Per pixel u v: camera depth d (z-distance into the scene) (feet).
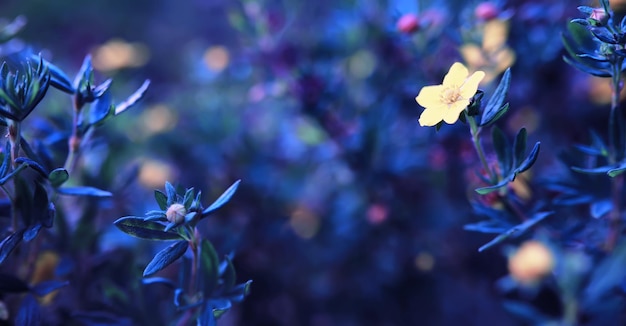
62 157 2.04
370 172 2.29
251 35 2.44
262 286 2.40
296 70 2.34
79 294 1.99
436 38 2.23
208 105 2.83
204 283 1.77
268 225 2.41
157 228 1.70
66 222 1.98
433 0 2.32
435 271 2.40
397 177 2.31
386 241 2.35
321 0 3.08
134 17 4.39
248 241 2.38
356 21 2.52
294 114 2.40
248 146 2.53
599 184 1.91
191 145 2.61
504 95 1.69
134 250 2.09
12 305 1.91
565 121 2.38
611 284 1.91
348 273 2.40
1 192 1.98
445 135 2.18
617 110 1.82
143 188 2.46
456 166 2.23
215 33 3.98
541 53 2.28
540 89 2.37
